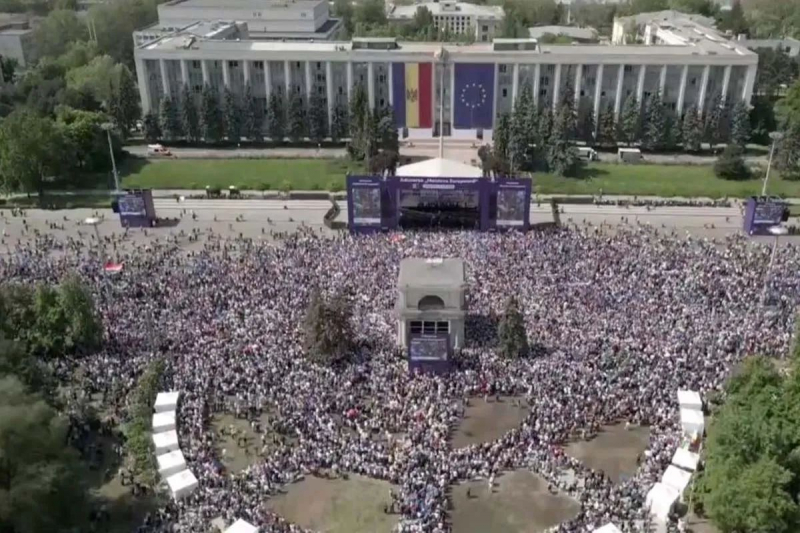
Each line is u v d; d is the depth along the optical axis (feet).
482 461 217.15
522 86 542.57
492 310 293.64
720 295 300.20
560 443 226.58
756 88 627.87
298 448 222.69
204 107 537.24
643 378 245.65
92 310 272.92
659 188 455.63
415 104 554.87
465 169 403.13
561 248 352.28
